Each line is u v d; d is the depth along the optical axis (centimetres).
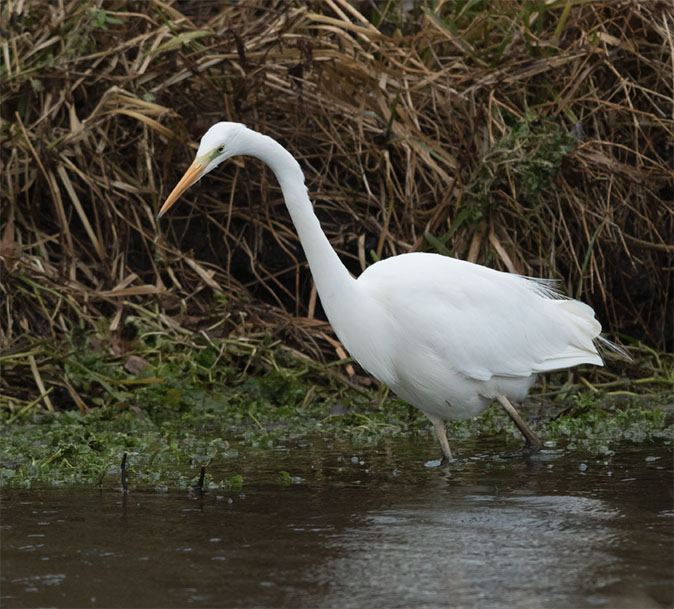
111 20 1245
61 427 946
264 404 1077
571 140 1248
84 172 1267
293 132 1329
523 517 588
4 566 499
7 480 726
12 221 1231
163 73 1301
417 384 827
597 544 526
